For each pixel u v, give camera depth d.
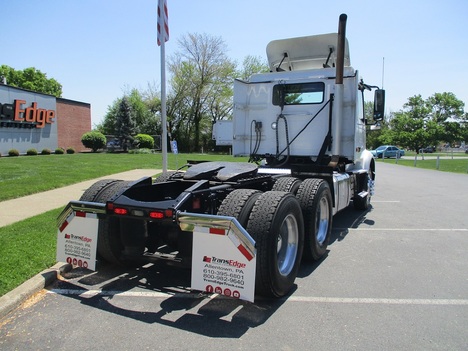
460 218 8.41
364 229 7.35
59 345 3.07
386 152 47.81
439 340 3.21
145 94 55.53
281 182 5.28
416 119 65.50
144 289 4.25
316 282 4.56
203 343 3.13
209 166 5.27
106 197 4.48
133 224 4.45
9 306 3.65
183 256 4.07
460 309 3.83
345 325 3.47
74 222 4.19
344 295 4.17
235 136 7.41
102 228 4.40
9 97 30.03
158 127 54.06
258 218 3.78
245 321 3.53
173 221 3.64
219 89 53.41
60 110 37.19
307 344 3.13
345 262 5.34
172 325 3.44
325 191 5.50
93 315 3.61
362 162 8.55
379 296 4.15
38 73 66.94
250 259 3.34
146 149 39.69
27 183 11.45
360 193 8.47
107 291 4.18
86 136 39.00
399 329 3.40
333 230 7.27
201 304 3.89
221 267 3.45
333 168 6.64
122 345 3.08
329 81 6.93
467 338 3.25
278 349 3.05
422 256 5.63
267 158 7.70
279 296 4.00
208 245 3.49
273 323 3.50
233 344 3.12
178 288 4.30
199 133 54.97
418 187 14.50
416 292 4.27
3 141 29.36
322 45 7.46
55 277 4.45
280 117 7.29
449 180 17.30
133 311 3.71
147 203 3.82
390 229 7.35
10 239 5.49
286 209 3.97
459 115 67.69
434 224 7.79
